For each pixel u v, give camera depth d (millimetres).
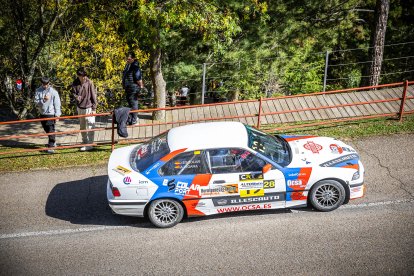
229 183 7504
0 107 18828
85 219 8172
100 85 14180
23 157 10656
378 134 10664
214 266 6680
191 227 7727
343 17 16141
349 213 7793
